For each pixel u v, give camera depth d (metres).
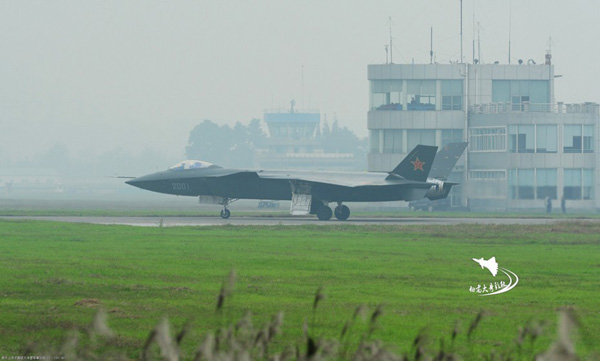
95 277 96.88
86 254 126.25
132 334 61.81
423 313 73.44
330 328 65.25
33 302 77.25
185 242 152.00
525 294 87.06
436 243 155.38
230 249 137.75
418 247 145.75
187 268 107.75
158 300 79.12
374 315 38.56
